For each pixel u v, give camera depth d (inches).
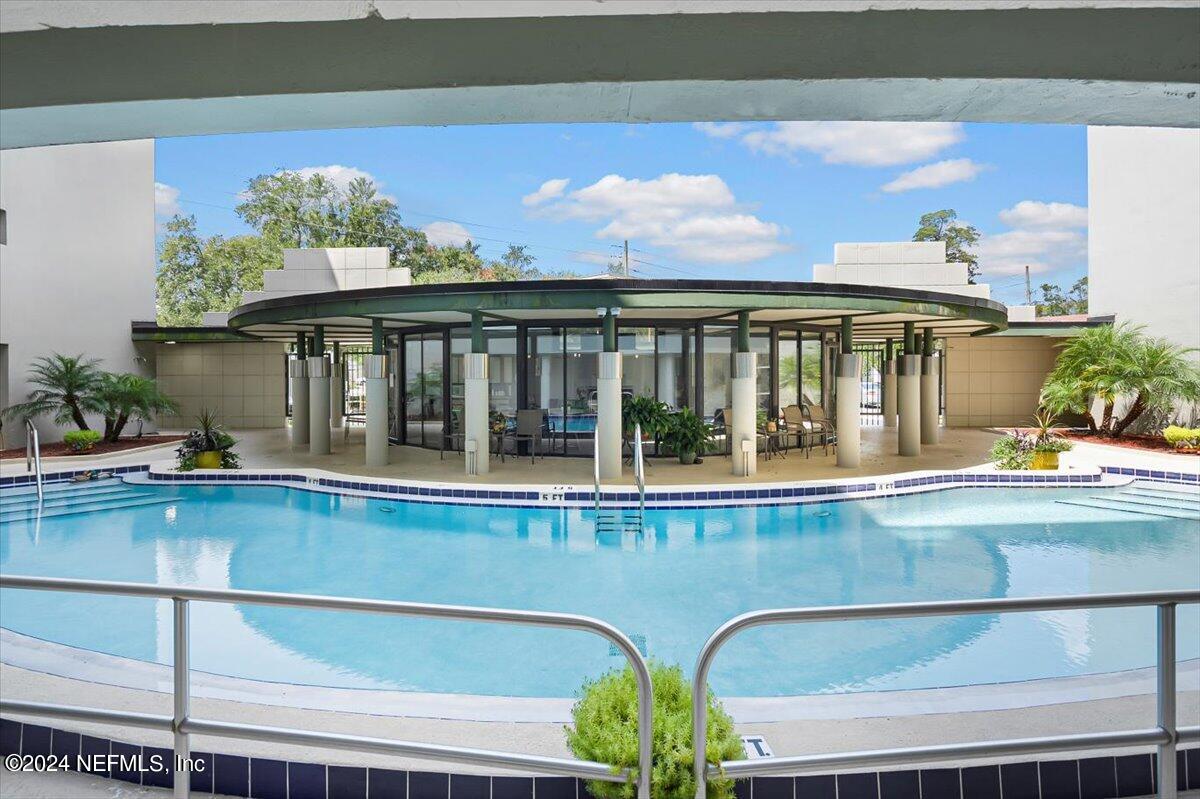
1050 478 448.5
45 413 633.0
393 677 182.5
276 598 85.4
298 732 91.6
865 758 88.7
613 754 104.0
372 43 53.4
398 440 679.1
